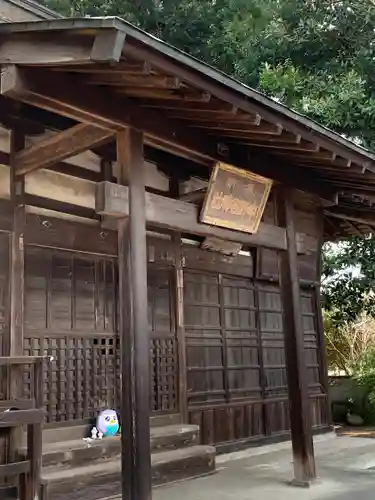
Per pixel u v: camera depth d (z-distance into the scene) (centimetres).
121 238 389
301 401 505
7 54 332
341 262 1143
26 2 553
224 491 478
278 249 529
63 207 533
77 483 438
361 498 447
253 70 1111
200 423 632
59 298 520
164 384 603
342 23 1034
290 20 1067
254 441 691
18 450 446
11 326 470
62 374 512
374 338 1223
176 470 516
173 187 652
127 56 312
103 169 581
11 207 486
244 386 705
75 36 310
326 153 481
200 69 343
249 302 739
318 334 857
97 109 367
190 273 660
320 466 587
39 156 472
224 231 475
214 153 455
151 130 405
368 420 1023
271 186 525
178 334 624
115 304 571
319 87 977
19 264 484
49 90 339
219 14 1141
